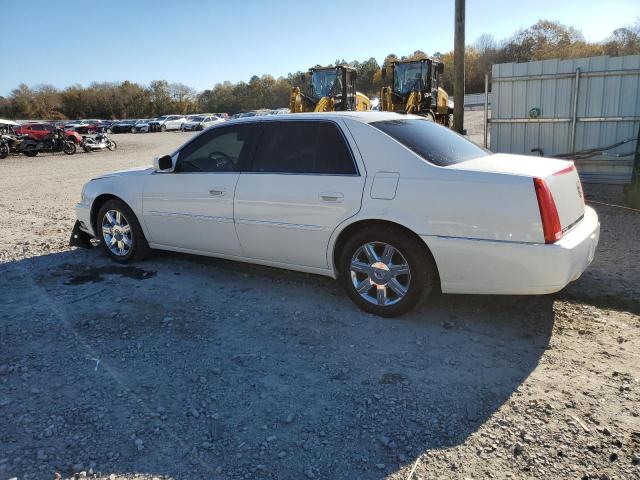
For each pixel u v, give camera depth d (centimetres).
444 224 386
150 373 353
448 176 388
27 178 1545
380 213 407
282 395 324
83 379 346
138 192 560
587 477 250
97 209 614
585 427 286
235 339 400
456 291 400
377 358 368
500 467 258
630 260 557
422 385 332
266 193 466
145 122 5650
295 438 284
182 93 10075
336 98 2027
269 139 479
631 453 265
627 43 5966
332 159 439
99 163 2058
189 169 529
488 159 433
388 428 290
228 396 324
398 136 427
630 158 934
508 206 367
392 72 2036
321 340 396
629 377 334
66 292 506
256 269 561
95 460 269
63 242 707
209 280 532
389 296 426
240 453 273
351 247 431
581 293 470
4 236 757
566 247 361
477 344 385
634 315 425
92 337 407
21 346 394
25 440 285
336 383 337
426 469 259
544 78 973
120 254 596
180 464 266
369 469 260
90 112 9650
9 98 9488
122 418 304
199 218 517
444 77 6034
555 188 375
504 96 1016
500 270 375
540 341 387
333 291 492
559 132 985
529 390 323
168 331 416
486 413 301
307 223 447
